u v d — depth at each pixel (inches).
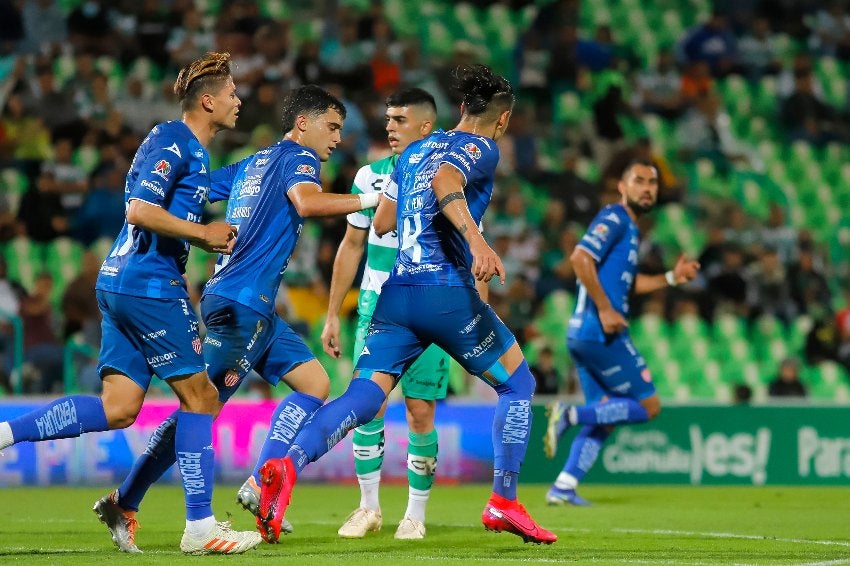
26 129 2098.9
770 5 2891.2
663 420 1635.1
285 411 857.5
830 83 2856.8
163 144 761.6
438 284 779.4
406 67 2386.8
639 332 2098.9
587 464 1306.6
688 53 2738.7
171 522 1072.2
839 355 2103.8
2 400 1512.1
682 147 2539.4
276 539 739.4
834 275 2429.9
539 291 2062.0
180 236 740.7
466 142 780.0
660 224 2362.2
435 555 802.2
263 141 2156.7
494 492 804.0
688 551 852.6
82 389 1660.9
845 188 2623.0
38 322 1728.6
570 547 876.0
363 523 948.6
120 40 2316.7
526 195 2274.9
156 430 820.6
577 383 1887.3
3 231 1948.8
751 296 2188.7
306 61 2290.8
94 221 1971.0
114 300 765.3
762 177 2524.6
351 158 2033.7
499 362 800.9
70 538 909.8
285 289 1881.2
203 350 839.7
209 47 2309.3
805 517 1171.9
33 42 2324.1
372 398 778.8
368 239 983.6
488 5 2726.4
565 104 2511.1
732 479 1638.8
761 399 1982.0
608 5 2849.4
